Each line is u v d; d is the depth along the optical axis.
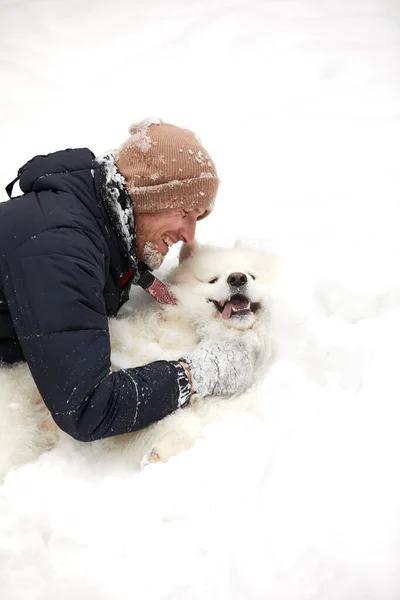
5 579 1.70
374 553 1.59
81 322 2.04
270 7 7.12
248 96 5.60
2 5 7.44
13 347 2.38
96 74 6.13
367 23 6.55
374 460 1.84
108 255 2.32
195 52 6.27
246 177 4.49
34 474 2.10
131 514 1.91
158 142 2.32
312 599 1.55
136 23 7.05
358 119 5.05
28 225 2.10
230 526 1.79
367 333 2.62
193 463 2.10
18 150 4.82
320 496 1.76
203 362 2.48
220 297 2.83
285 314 2.85
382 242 3.51
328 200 4.10
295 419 2.25
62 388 2.02
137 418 2.21
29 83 5.90
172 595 1.62
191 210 2.46
